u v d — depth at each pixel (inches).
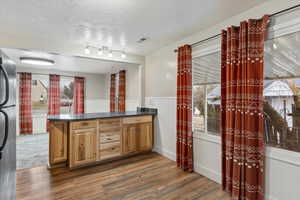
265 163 72.8
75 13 80.2
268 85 74.2
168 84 129.9
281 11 66.3
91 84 259.1
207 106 103.9
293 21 64.2
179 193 83.8
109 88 255.8
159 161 125.5
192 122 111.5
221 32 87.1
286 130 69.0
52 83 226.2
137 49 137.3
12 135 64.7
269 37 71.4
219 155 93.2
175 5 73.7
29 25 92.5
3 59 52.3
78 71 240.8
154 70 144.9
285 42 68.4
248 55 73.6
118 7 75.0
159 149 141.5
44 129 225.6
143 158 131.8
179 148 114.0
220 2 71.7
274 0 69.7
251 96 72.6
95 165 118.3
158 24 92.8
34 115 219.0
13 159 66.9
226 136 83.9
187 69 107.1
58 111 230.4
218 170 93.7
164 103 134.9
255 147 72.4
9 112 60.4
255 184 72.2
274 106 72.7
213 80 99.3
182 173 105.7
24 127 210.4
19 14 80.7
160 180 96.7
